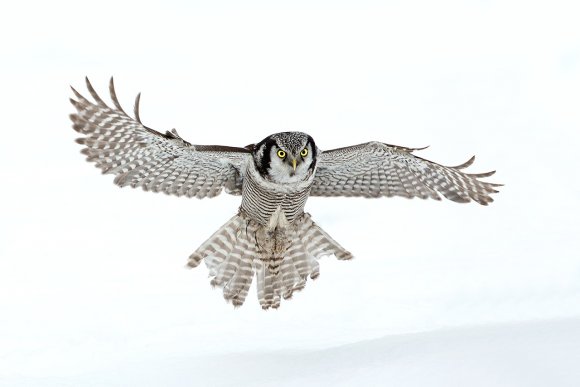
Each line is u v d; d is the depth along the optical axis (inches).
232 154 399.5
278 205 407.5
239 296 422.0
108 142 372.8
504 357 261.0
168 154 391.2
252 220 418.6
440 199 428.8
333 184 436.8
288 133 402.6
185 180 409.7
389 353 297.3
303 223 421.4
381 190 435.5
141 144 380.5
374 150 408.8
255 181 400.5
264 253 422.3
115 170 389.1
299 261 424.5
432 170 414.3
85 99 355.9
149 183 402.9
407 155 408.8
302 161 395.2
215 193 418.6
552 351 260.4
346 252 420.8
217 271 420.8
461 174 408.5
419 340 310.5
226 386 300.8
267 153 397.1
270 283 423.8
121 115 359.9
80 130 363.9
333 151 412.5
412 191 431.2
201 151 391.2
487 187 412.5
